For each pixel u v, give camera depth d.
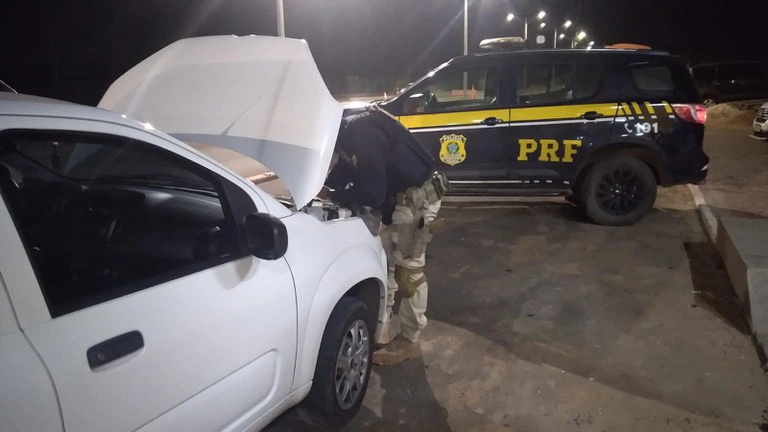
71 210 2.45
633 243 6.21
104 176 2.90
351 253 3.22
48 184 2.49
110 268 2.13
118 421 1.89
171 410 2.08
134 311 1.98
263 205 2.67
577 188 7.03
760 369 3.73
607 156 6.77
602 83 6.72
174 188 2.89
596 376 3.70
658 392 3.51
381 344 4.09
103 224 2.48
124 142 2.13
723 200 8.21
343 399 3.19
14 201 1.97
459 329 4.35
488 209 7.66
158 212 2.69
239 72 3.34
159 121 3.27
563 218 7.20
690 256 5.76
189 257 2.35
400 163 3.54
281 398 2.69
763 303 4.25
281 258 2.66
